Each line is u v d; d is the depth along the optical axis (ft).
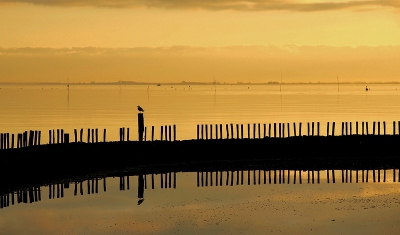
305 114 300.81
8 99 485.15
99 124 239.50
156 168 123.24
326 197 93.76
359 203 88.89
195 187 103.19
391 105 390.63
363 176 115.85
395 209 84.94
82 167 119.03
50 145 122.31
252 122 250.37
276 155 138.62
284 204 88.43
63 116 281.95
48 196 95.20
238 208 85.87
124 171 118.93
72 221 79.00
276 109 344.90
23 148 116.47
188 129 220.43
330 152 141.28
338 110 334.44
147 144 131.54
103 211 84.79
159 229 74.64
